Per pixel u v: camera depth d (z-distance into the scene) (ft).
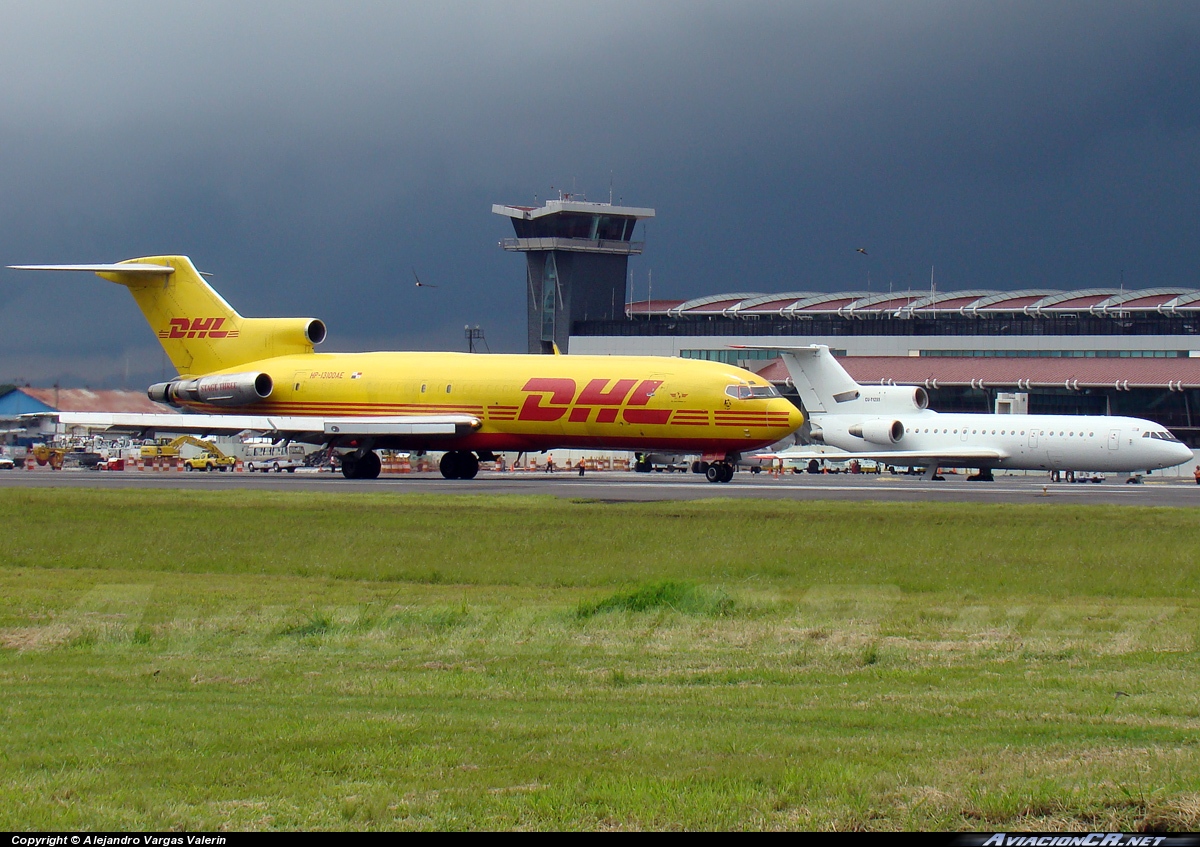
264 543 375.45
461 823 117.08
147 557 353.31
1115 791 124.36
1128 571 315.99
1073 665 199.31
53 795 124.67
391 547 363.97
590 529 401.08
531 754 139.23
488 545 366.43
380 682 186.39
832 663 201.87
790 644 216.54
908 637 223.51
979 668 197.26
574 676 191.31
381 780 129.49
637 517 437.58
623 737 146.82
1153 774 130.11
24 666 201.36
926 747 142.20
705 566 323.37
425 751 140.15
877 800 122.62
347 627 231.71
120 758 138.10
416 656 208.95
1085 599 274.77
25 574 321.93
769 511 461.78
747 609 250.78
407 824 116.88
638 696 176.24
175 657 209.36
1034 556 343.87
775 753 139.23
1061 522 430.20
